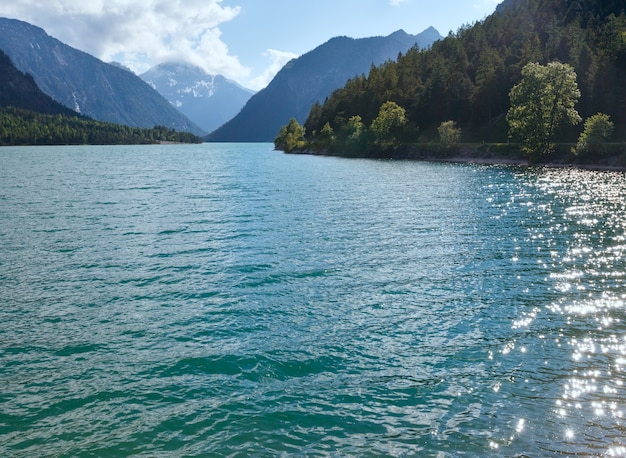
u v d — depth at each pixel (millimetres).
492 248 32562
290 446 11609
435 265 28453
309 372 15484
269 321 19906
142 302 22266
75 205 52875
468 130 164625
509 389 14148
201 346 17484
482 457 11039
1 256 30688
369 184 76312
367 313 20750
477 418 12703
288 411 13195
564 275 26109
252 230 39125
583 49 152625
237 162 152625
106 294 23453
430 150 149500
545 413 12844
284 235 37125
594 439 11609
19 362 16281
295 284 24891
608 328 18578
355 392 14195
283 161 158000
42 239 35562
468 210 49031
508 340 17703
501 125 155750
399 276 26250
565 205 51094
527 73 114562
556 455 11016
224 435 12086
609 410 12883
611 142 111250
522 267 27844
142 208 50938
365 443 11703
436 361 16141
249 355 16688
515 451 11234
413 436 11969
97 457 11250
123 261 29500
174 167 125250
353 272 27031
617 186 68125
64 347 17500
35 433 12195
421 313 20672
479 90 163500
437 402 13570
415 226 40656
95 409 13320
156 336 18422
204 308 21453
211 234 37531
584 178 81000
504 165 117312
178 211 49062
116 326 19438
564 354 16391
